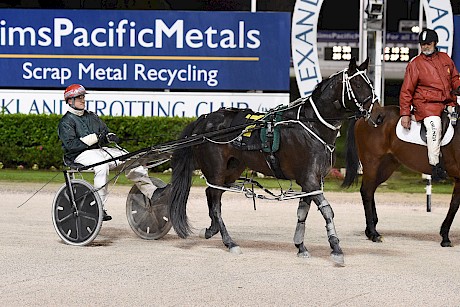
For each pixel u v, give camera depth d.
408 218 12.48
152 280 7.55
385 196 15.27
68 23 19.00
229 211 12.98
